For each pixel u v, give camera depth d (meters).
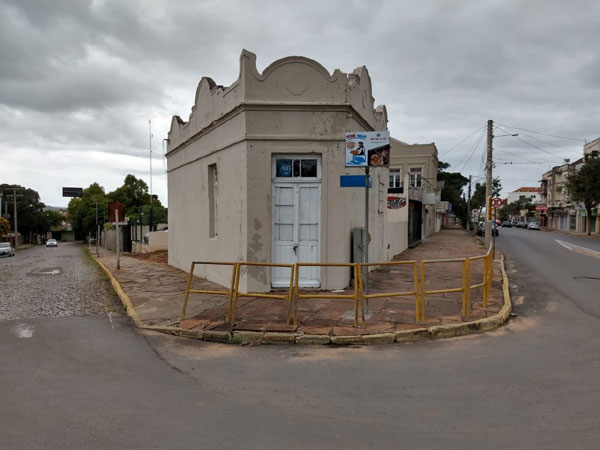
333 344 6.69
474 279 13.16
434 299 9.52
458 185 71.94
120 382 5.05
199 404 4.46
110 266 17.98
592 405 4.43
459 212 72.19
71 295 11.09
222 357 6.08
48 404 4.39
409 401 4.57
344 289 10.05
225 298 9.60
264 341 6.75
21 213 75.94
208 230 12.43
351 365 5.75
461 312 8.29
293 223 10.05
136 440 3.67
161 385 4.98
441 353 6.27
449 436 3.78
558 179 74.75
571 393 4.76
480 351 6.37
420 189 29.11
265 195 9.86
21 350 6.23
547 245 31.08
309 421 4.09
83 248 57.09
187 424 3.99
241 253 10.06
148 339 6.93
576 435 3.79
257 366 5.70
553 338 7.11
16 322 7.99
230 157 10.64
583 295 11.12
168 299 9.65
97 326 7.70
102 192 82.06
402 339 6.87
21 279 15.02
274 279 10.06
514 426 3.97
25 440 3.64
